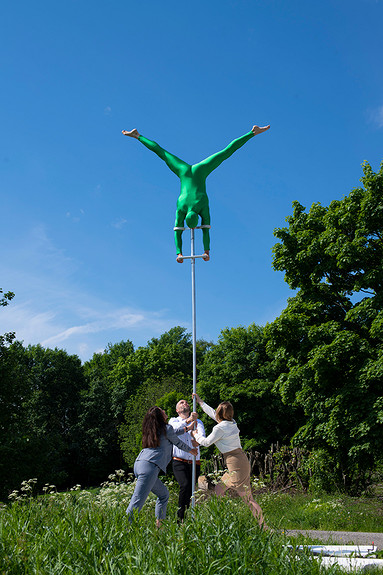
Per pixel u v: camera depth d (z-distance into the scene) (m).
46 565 2.91
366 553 4.49
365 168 15.91
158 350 46.22
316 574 3.03
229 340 32.31
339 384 15.00
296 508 10.65
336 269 16.36
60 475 24.64
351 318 15.06
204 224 7.41
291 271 17.33
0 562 2.96
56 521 3.72
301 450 15.85
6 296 24.94
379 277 14.66
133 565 2.80
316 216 17.84
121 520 3.76
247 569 2.84
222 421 5.60
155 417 5.11
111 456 43.59
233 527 3.43
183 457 5.90
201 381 32.09
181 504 5.66
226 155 7.82
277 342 16.80
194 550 3.00
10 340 25.05
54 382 43.16
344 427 13.93
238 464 5.42
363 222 15.24
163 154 7.81
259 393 28.61
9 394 24.17
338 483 14.34
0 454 22.42
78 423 42.16
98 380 44.81
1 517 3.83
